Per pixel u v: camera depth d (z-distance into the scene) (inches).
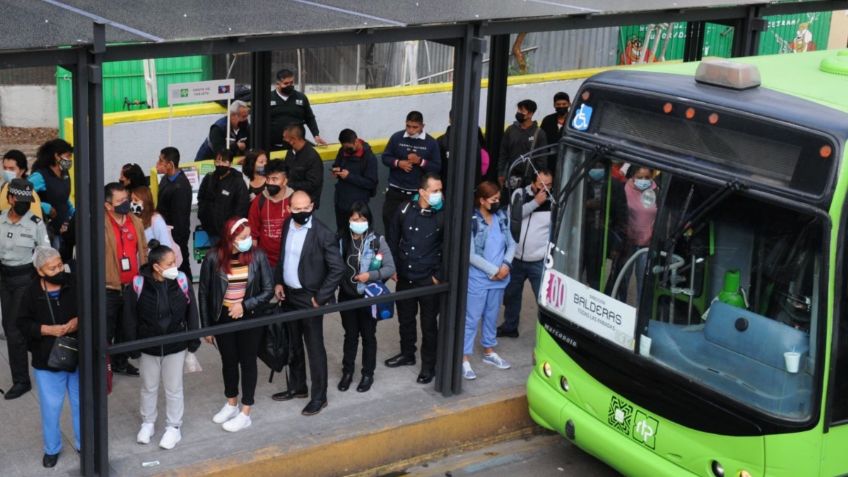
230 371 317.4
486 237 346.6
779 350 245.8
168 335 285.7
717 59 283.4
